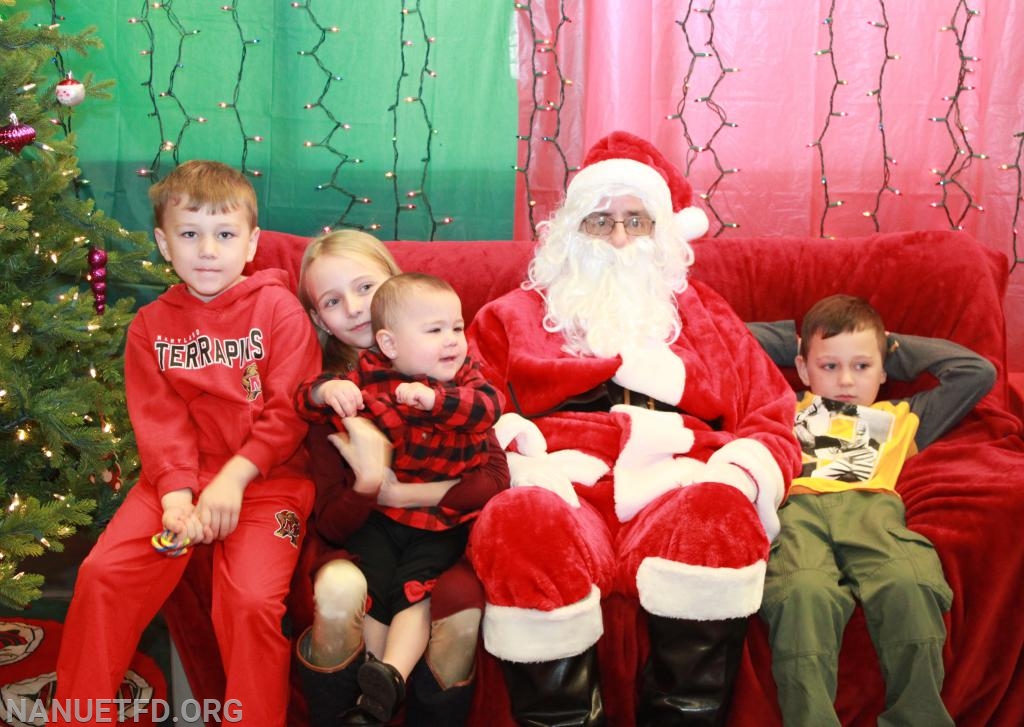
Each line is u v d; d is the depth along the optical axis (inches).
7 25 85.2
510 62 107.3
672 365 79.7
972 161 107.1
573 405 80.2
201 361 72.6
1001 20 104.0
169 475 67.1
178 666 70.2
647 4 104.5
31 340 83.7
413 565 65.1
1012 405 87.6
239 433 70.9
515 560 61.6
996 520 65.5
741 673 66.8
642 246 83.4
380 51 107.2
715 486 65.4
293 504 69.7
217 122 107.4
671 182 89.2
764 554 63.8
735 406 79.8
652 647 64.7
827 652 63.8
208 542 64.6
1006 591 65.3
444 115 108.4
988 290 87.6
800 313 91.7
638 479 72.4
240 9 105.9
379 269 75.3
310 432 69.9
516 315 83.8
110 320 87.7
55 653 84.4
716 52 105.8
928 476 74.6
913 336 86.7
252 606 61.3
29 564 103.0
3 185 81.1
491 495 67.7
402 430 66.5
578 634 61.3
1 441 88.8
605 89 105.7
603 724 64.6
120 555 63.5
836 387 82.7
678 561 62.8
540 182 109.3
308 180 109.3
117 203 108.0
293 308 74.4
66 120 105.3
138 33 105.2
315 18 106.3
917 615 63.7
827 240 93.7
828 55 106.0
